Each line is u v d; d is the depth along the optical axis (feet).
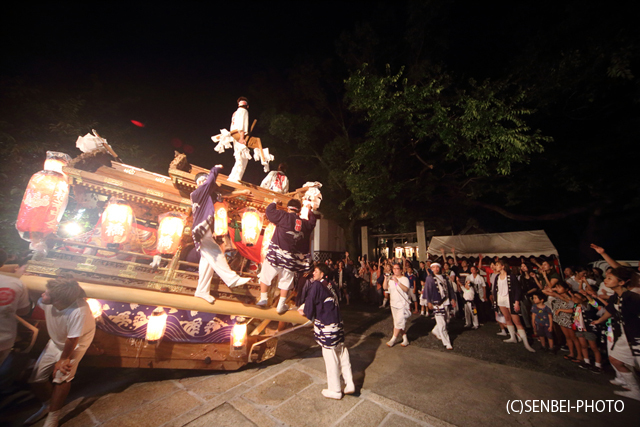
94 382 12.55
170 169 11.73
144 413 10.28
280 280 12.14
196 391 12.00
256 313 12.20
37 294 9.71
